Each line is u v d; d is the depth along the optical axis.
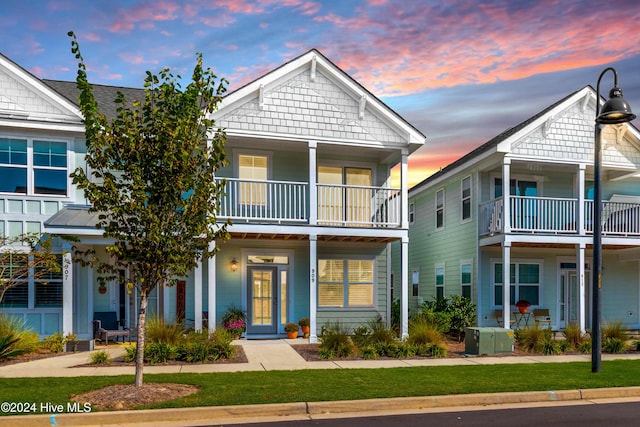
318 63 14.90
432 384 8.75
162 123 7.84
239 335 14.86
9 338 11.34
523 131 16.25
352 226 15.55
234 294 15.84
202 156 8.34
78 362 10.88
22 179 13.90
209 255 8.69
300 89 14.93
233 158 15.80
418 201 23.59
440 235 20.97
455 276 19.48
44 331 13.87
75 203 14.29
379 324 14.01
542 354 12.83
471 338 12.91
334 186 14.95
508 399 8.12
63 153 14.29
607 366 10.92
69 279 13.14
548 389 8.47
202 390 8.10
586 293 18.95
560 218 18.28
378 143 15.38
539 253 18.47
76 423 6.71
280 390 8.16
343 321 16.61
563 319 18.52
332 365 10.83
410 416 7.23
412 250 24.22
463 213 19.03
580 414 7.38
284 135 14.72
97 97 16.16
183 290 15.33
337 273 16.83
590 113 17.03
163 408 7.07
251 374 9.57
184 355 11.22
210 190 8.24
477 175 17.97
